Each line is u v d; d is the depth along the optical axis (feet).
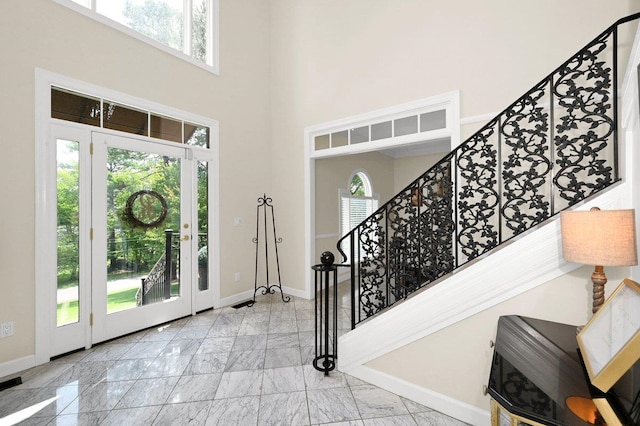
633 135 4.47
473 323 5.60
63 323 8.35
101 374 7.40
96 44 9.11
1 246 7.28
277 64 14.79
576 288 4.72
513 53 8.87
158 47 10.68
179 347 8.90
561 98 5.14
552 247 4.91
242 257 13.60
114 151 9.51
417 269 6.92
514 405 2.79
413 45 10.67
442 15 10.06
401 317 6.45
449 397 5.84
